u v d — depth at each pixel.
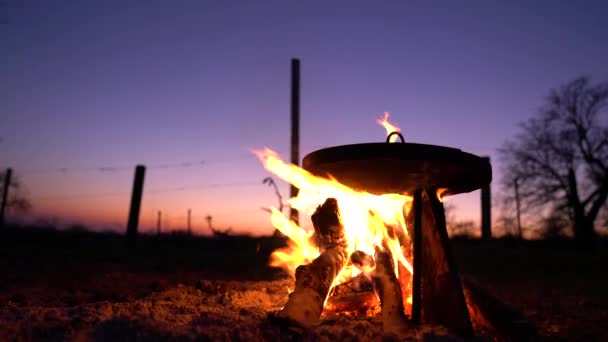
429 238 3.11
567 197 27.92
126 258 14.75
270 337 2.55
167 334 2.43
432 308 3.00
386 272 3.29
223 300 4.19
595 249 27.55
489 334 3.07
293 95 14.05
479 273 11.63
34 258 13.06
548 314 4.59
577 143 27.92
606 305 5.28
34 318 2.85
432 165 2.89
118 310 3.17
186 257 15.93
